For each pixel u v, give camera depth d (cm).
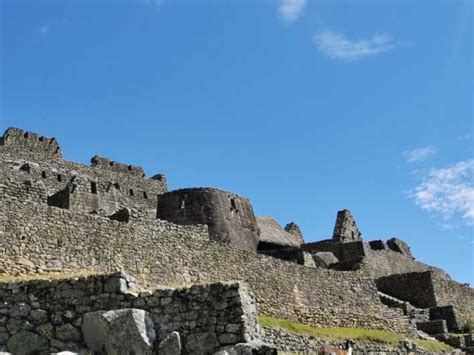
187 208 4244
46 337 1655
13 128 6094
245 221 4484
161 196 4350
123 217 2984
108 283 1683
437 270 6838
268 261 3488
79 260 2641
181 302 1634
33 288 1705
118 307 1656
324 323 3584
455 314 4841
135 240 2894
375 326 3844
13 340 1656
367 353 3262
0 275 2377
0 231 2452
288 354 2661
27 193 2638
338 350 2791
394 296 5188
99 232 2764
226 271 3247
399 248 6500
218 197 4334
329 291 3719
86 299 1677
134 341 1591
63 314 1669
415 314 4591
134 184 6731
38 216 2583
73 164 6344
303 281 3606
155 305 1644
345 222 6241
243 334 1577
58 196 5503
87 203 5566
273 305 3388
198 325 1608
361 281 3931
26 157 6028
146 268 2884
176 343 1593
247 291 1691
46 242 2564
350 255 5778
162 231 3038
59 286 1697
